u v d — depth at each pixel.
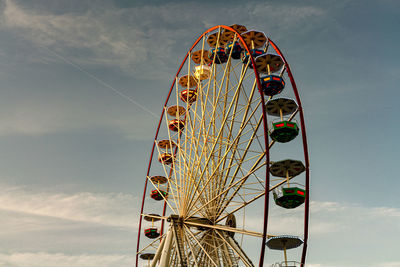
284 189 30.56
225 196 37.91
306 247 30.17
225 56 40.59
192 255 36.69
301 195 30.53
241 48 39.34
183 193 39.44
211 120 37.44
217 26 39.47
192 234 36.72
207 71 42.62
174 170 42.50
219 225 38.00
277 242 30.23
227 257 37.16
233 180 37.25
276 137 32.12
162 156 47.44
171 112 48.59
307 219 30.34
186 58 44.69
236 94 35.53
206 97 38.59
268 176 29.08
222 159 35.38
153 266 39.09
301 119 31.95
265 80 33.00
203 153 37.59
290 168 32.00
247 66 35.97
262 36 37.38
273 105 32.78
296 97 32.81
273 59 33.88
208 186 38.53
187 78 45.44
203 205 36.50
